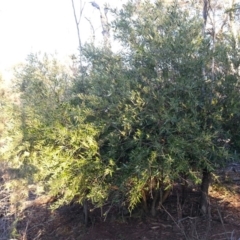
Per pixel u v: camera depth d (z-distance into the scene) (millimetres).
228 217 6469
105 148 6152
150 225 6773
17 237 7625
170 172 5637
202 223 6383
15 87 7812
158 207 6910
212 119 5812
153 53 5734
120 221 7168
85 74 6805
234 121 6008
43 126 6156
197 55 5816
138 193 6055
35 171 6965
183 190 6855
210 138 5527
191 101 5613
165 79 5656
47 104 6430
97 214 7570
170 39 5660
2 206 8078
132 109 5512
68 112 6121
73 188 6109
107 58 6180
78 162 5957
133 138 5688
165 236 6352
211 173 6180
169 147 5480
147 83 5715
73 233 7398
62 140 5875
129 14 6102
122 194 6316
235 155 5785
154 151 5535
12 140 6680
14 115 6801
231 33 6902
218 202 7035
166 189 6141
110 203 6957
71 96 6668
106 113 5949
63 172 6023
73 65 8203
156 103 5586
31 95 6691
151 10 6133
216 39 7258
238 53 6000
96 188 6004
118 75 5820
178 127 5398
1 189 8266
